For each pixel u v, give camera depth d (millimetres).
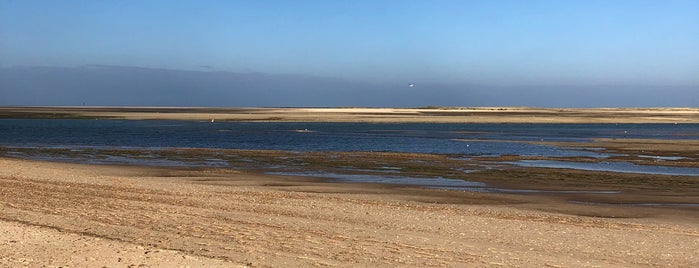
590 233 16438
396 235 15703
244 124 119188
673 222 19766
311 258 12789
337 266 12164
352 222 17750
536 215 20547
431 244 14594
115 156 46094
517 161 42469
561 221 19125
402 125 116875
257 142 65812
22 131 87000
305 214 19062
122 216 17750
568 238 15672
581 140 66938
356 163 40500
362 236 15461
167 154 47594
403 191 27031
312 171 35875
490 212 20984
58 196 21984
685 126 119188
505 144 60750
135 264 11469
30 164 37812
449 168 37531
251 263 12180
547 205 23375
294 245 14094
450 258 13094
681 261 13336
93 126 107062
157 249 12992
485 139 70250
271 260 12500
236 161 42156
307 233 15680
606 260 13258
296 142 66000
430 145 60000
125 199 21672
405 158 44125
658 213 21656
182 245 13844
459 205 23047
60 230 15219
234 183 29672
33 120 137125
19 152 49531
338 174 34344
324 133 85562
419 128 103750
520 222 18219
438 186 29344
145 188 25594
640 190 28172
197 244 13984
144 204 20344
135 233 15172
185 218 17672
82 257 11953
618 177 32938
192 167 37812
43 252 12352
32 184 25922
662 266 12844
